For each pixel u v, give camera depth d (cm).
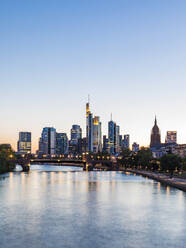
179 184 13862
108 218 7881
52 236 6334
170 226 7094
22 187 15100
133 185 16100
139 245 5806
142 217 7981
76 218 7856
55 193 12700
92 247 5691
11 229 6825
